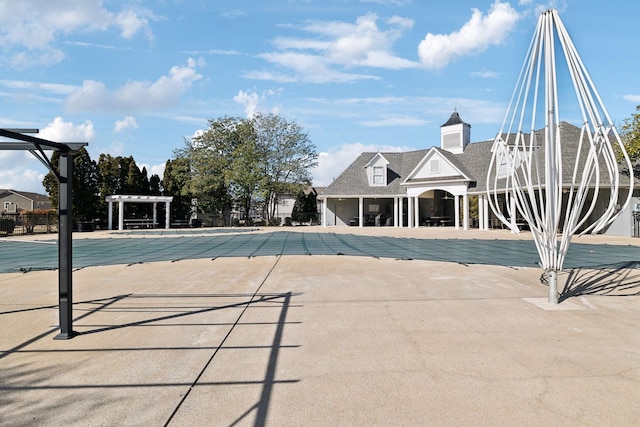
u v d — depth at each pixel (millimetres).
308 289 8000
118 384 3760
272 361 4312
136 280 9070
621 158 21094
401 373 3980
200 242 19250
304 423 3062
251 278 9234
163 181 40688
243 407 3312
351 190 35031
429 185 30312
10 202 65500
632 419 3088
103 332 5348
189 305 6773
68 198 5168
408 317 6000
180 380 3844
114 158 37312
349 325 5613
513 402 3365
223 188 40812
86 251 15523
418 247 15891
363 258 12625
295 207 44688
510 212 7527
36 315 6273
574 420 3076
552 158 6551
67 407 3324
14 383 3793
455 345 4777
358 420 3102
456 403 3357
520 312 6246
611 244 16641
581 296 7305
